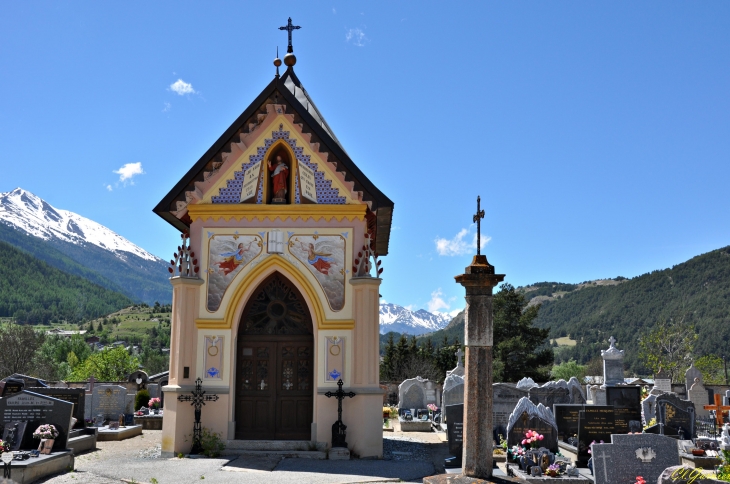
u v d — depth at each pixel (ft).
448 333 619.67
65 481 49.67
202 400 65.62
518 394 87.40
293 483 50.49
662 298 543.39
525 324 229.45
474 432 42.22
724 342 398.01
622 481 47.70
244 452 64.59
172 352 67.00
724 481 42.65
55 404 55.62
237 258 68.39
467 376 42.80
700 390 133.90
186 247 68.49
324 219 68.74
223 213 68.95
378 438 65.26
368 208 70.13
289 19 79.92
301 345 68.69
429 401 130.00
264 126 70.54
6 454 51.01
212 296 67.87
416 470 57.82
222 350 67.00
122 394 91.91
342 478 52.90
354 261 68.03
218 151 69.97
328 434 65.67
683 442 72.69
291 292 69.56
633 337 497.46
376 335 66.80
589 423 62.59
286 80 78.38
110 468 55.88
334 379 66.23
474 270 43.19
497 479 41.32
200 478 51.88
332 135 77.15
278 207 68.80
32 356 241.35
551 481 53.01
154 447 72.23
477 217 44.42
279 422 67.67
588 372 317.22
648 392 128.06
